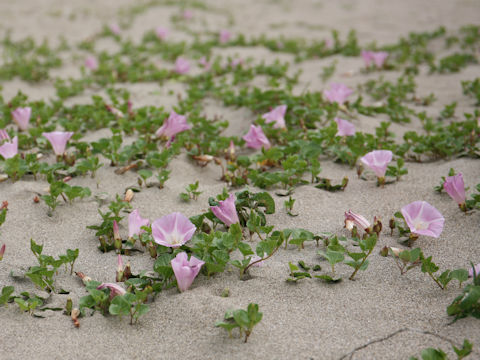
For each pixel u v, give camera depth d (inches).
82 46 139.5
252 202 61.9
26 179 66.2
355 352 53.5
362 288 56.7
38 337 54.7
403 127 76.5
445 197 63.9
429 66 108.6
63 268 58.6
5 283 57.5
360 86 94.2
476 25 148.7
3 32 157.2
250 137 69.5
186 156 70.2
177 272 56.1
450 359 53.1
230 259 58.6
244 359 53.5
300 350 53.7
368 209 63.1
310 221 61.9
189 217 61.4
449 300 55.8
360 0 200.7
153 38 149.3
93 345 54.4
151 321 55.4
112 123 76.4
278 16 185.2
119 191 65.2
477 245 59.3
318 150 68.4
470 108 81.7
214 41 142.8
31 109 76.6
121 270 57.4
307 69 113.3
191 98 84.9
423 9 178.9
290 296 56.3
